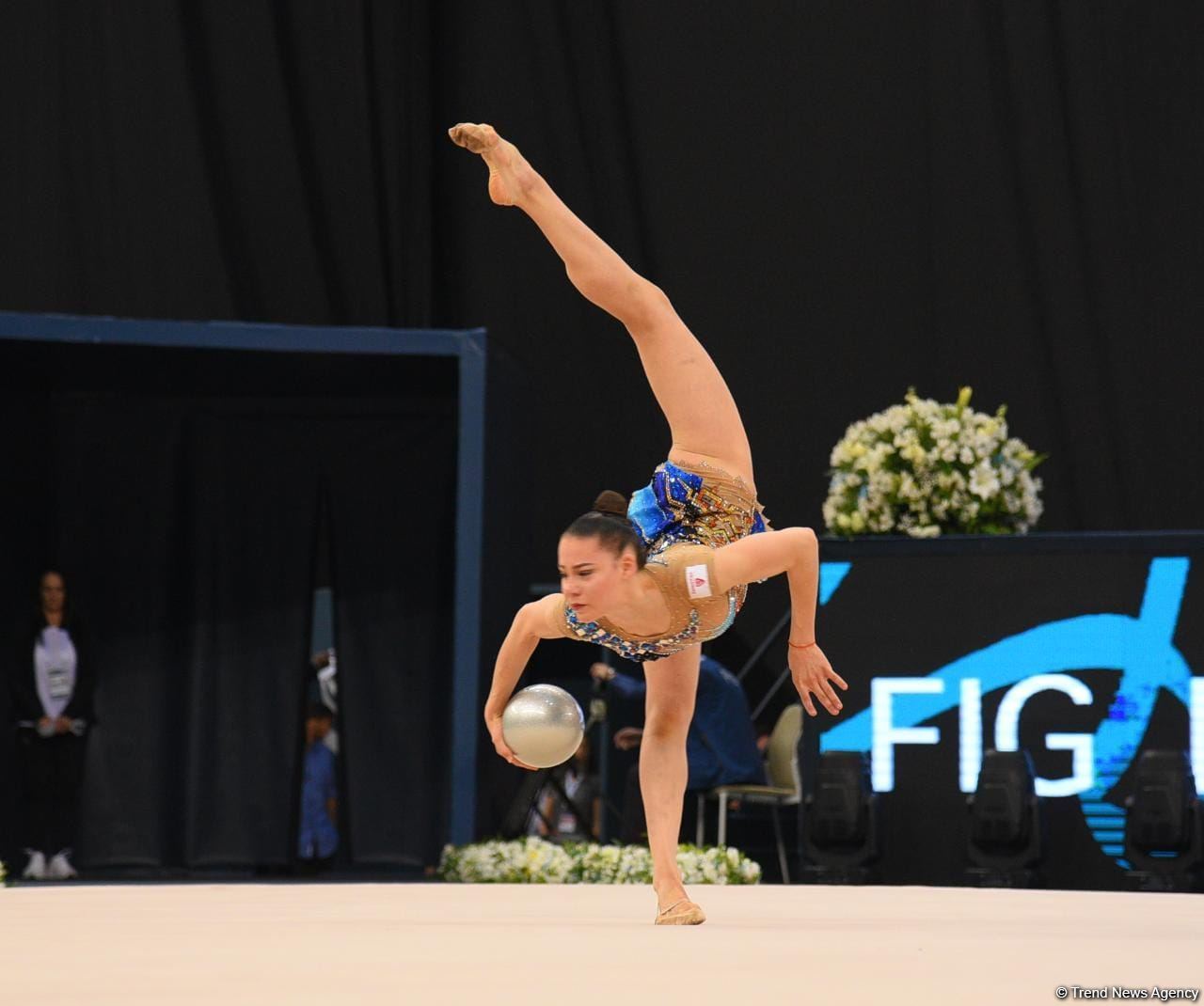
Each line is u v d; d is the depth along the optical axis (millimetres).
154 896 19203
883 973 8492
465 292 40844
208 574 35719
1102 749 25922
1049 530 38250
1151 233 38375
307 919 13992
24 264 39094
